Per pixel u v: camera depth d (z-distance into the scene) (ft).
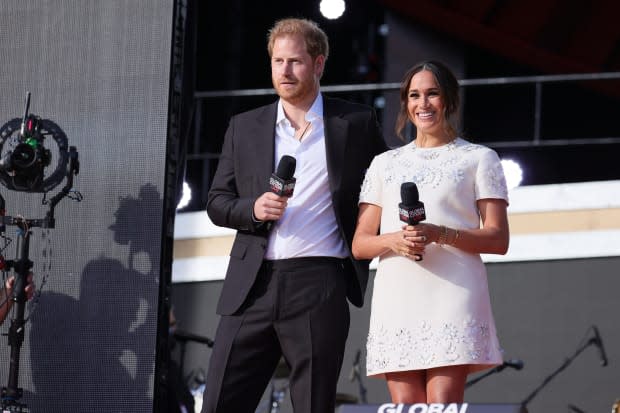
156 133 56.59
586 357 91.66
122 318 55.67
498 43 124.36
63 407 55.62
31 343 56.24
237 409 50.01
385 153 50.83
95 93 57.52
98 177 56.80
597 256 93.15
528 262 94.48
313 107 51.78
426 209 48.73
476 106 132.98
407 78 50.96
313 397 48.78
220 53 143.64
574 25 124.16
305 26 51.60
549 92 133.49
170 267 56.54
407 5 123.54
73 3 58.44
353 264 50.06
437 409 37.37
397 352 47.65
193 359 102.99
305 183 50.39
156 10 57.52
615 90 125.59
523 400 91.76
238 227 50.11
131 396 55.11
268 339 50.06
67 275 56.39
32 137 55.11
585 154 128.98
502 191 48.88
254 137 51.65
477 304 47.80
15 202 57.26
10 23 59.00
